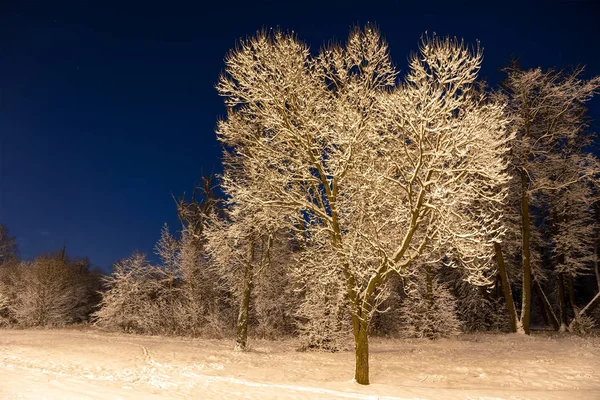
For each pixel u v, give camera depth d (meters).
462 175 11.50
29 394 7.93
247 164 14.72
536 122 26.47
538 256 29.92
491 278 32.31
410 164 11.40
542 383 11.70
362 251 11.72
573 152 26.70
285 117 12.49
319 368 14.10
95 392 8.74
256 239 19.34
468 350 18.44
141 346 19.25
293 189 13.23
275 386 10.89
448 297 25.38
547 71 25.14
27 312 36.03
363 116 12.63
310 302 19.22
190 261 30.34
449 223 10.94
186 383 10.86
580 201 26.56
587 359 14.19
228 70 13.13
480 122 10.98
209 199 30.17
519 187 26.12
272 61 12.96
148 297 31.89
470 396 10.22
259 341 24.16
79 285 44.72
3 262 49.12
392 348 20.12
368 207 11.73
